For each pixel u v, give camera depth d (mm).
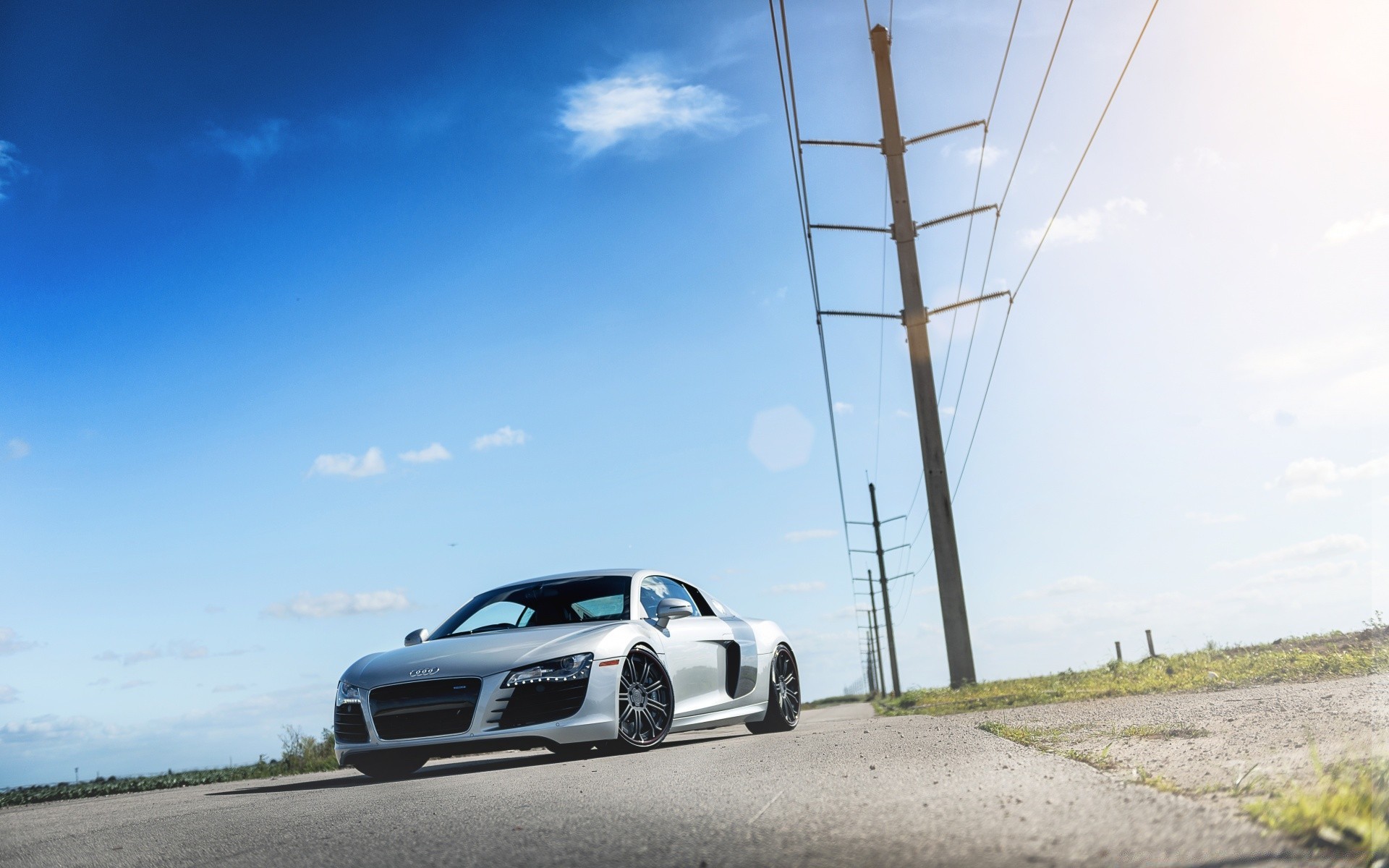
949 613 18438
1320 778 2887
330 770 9734
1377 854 2119
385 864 2959
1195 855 2250
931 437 19250
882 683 49656
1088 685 11008
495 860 2861
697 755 5578
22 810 6379
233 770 9781
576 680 6105
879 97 20688
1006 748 4703
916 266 20062
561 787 4430
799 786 3818
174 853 3594
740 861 2557
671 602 7105
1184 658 13375
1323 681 8031
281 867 3094
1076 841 2467
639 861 2678
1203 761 3730
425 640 7137
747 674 7938
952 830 2707
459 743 5930
